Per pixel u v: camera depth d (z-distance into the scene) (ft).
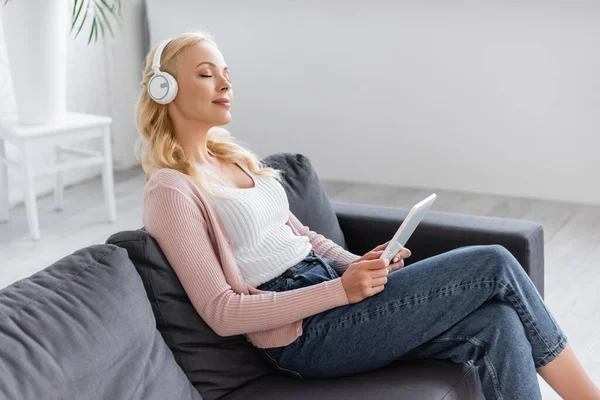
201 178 6.98
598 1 14.60
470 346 6.73
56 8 13.78
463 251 6.85
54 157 16.96
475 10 15.51
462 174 16.43
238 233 7.06
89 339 5.43
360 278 6.68
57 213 15.83
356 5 16.39
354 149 17.20
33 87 14.05
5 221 15.35
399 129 16.70
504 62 15.56
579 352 10.18
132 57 18.40
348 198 16.26
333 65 16.92
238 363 6.82
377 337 6.75
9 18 13.70
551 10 14.99
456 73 15.96
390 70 16.46
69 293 5.65
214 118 7.30
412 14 15.98
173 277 6.55
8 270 13.20
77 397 5.16
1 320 5.24
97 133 14.80
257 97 17.79
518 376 6.54
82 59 17.42
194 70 7.23
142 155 7.41
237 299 6.55
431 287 6.70
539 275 8.63
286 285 7.03
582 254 13.23
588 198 15.58
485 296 6.66
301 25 16.97
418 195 16.35
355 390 6.55
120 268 6.03
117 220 15.42
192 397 6.12
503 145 15.97
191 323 6.56
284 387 6.75
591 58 14.94
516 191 16.10
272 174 7.79
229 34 17.67
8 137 14.20
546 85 15.37
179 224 6.57
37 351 5.13
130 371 5.59
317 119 17.35
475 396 6.91
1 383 4.83
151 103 7.33
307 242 7.54
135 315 5.86
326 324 6.81
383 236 8.82
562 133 15.48
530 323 6.73
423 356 7.02
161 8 18.17
